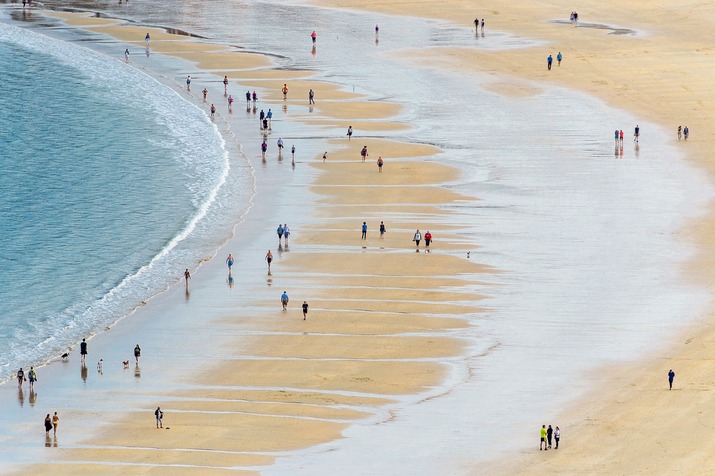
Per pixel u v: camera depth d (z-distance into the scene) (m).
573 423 134.88
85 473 127.06
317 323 167.12
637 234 199.50
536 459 126.50
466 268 185.75
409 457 128.75
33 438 135.75
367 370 151.75
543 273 183.25
